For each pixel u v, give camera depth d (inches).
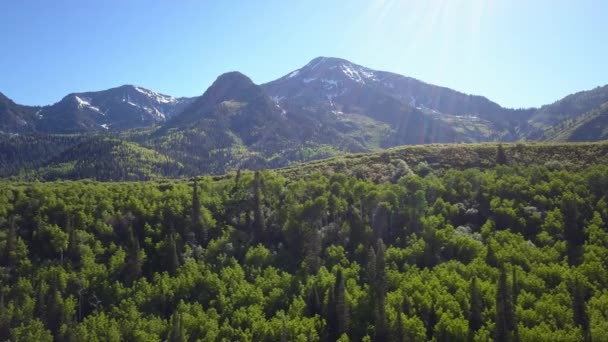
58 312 3809.1
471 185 5723.4
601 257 4106.8
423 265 4456.2
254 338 3614.7
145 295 4106.8
